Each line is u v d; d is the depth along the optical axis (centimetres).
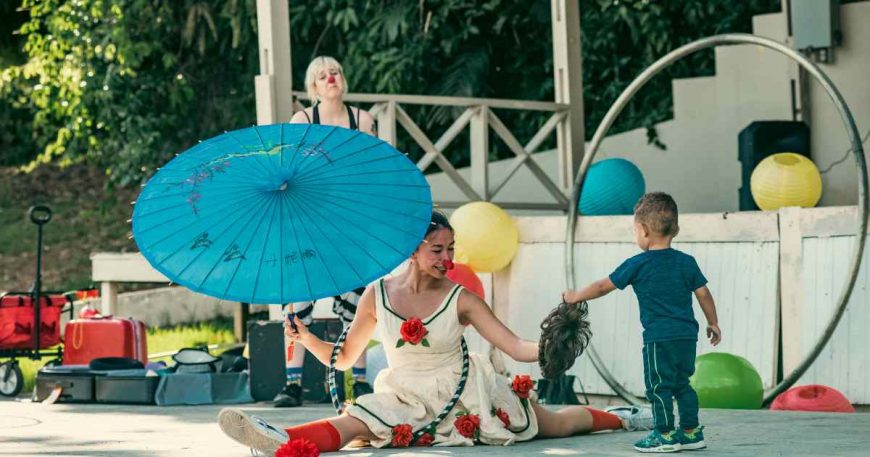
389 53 1617
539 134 1179
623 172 1091
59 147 1777
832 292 870
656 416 554
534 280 1020
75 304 1620
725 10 1580
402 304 569
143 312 1589
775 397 829
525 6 1656
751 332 902
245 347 1067
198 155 526
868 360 848
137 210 518
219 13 1717
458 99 1127
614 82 1628
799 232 890
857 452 543
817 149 1200
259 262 511
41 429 716
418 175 534
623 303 959
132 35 1683
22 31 1697
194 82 1800
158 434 680
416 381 568
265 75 989
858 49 1180
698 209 1328
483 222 1000
